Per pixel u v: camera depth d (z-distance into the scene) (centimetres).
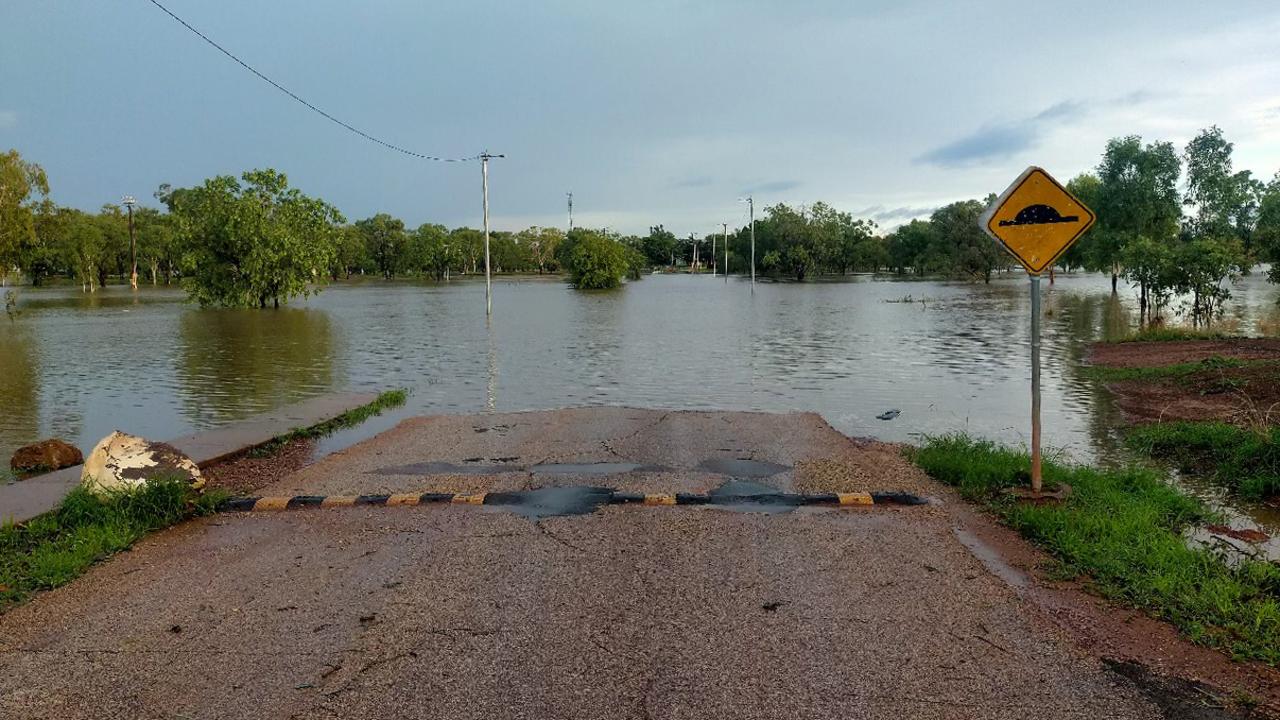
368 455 939
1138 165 4025
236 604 489
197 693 379
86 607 489
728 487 768
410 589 509
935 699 368
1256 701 367
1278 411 1128
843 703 364
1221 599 473
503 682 385
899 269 11438
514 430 1095
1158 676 392
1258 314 3152
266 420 1183
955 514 675
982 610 471
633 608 473
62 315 4144
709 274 13400
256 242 4544
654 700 367
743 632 440
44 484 799
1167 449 992
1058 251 696
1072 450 1016
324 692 377
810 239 9831
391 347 2481
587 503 712
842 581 518
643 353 2264
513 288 8306
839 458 899
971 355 2125
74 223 8181
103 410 1407
